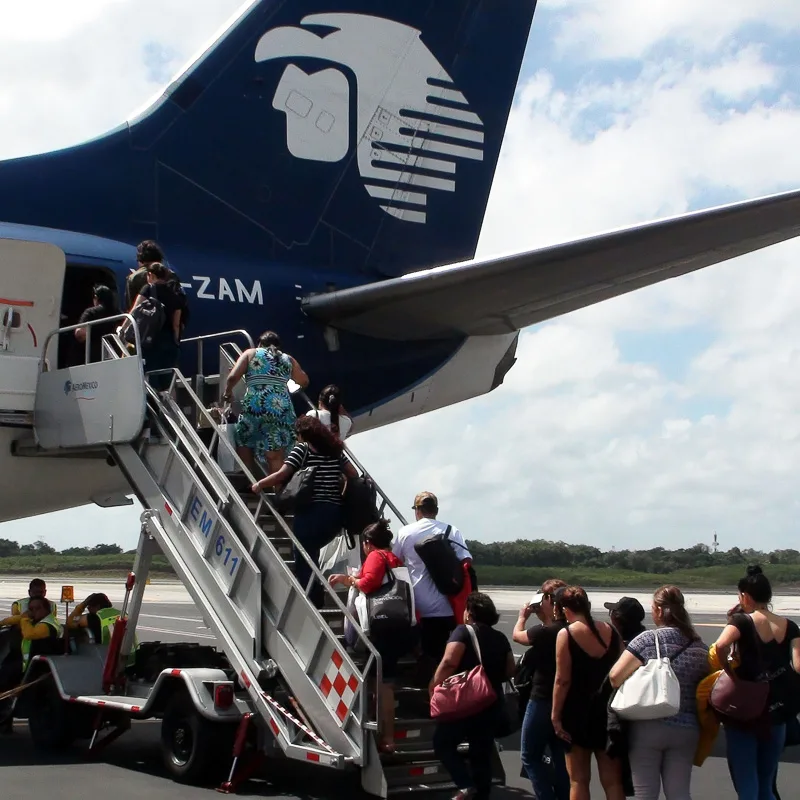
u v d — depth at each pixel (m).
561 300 12.05
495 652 7.86
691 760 6.74
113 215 12.44
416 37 14.70
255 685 8.48
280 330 13.00
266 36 13.57
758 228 10.12
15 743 10.90
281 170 13.62
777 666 7.39
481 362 14.62
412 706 8.81
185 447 9.50
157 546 9.86
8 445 10.89
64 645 11.20
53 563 79.38
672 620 6.86
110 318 10.04
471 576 9.16
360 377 13.55
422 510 9.23
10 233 11.39
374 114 14.38
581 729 7.03
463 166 15.14
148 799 8.22
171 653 10.55
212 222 13.09
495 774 9.00
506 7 15.41
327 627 8.14
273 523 9.96
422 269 14.74
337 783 9.01
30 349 10.58
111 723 10.27
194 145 13.02
